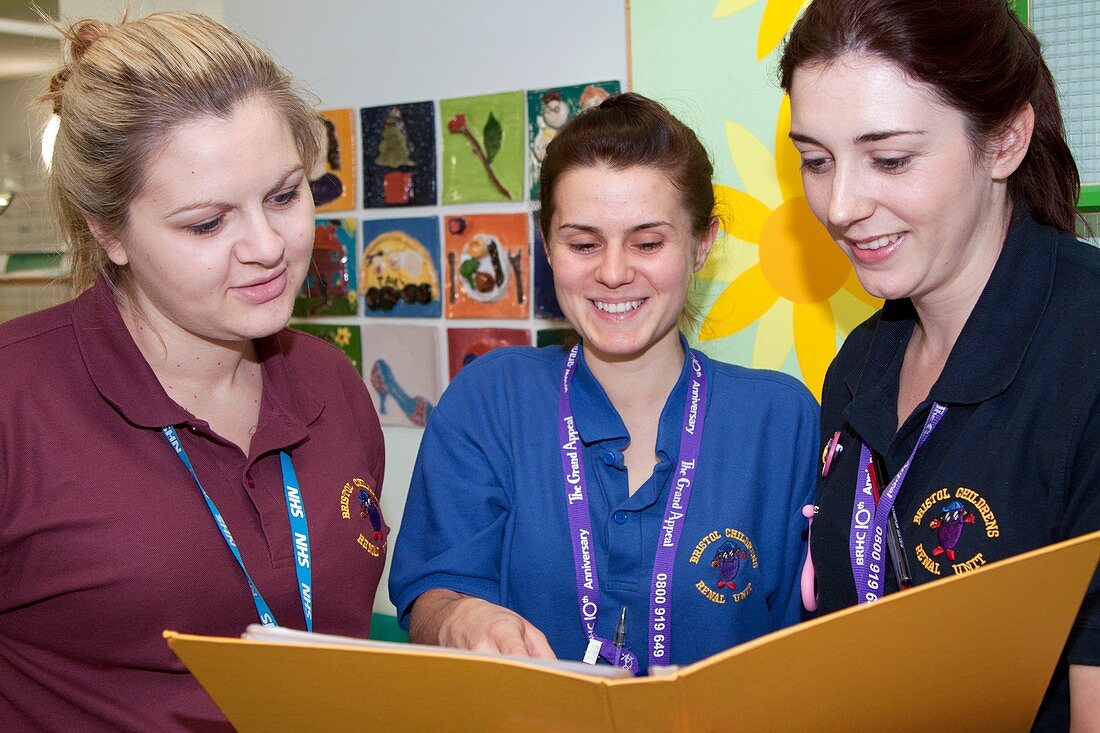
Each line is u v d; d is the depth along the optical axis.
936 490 0.98
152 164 0.90
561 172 1.19
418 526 1.32
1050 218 0.99
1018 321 0.95
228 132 0.91
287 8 2.61
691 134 1.25
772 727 0.72
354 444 1.25
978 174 0.92
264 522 1.08
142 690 1.03
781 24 1.95
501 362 1.37
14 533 0.97
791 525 1.26
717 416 1.27
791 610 1.27
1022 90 0.91
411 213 2.49
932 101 0.88
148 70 0.90
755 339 2.06
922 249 0.94
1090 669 0.82
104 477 1.00
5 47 2.18
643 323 1.20
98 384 1.00
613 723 0.68
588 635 1.21
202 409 1.10
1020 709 0.84
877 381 1.14
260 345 1.21
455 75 2.38
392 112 2.47
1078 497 0.85
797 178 1.98
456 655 0.71
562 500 1.25
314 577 1.12
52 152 1.00
